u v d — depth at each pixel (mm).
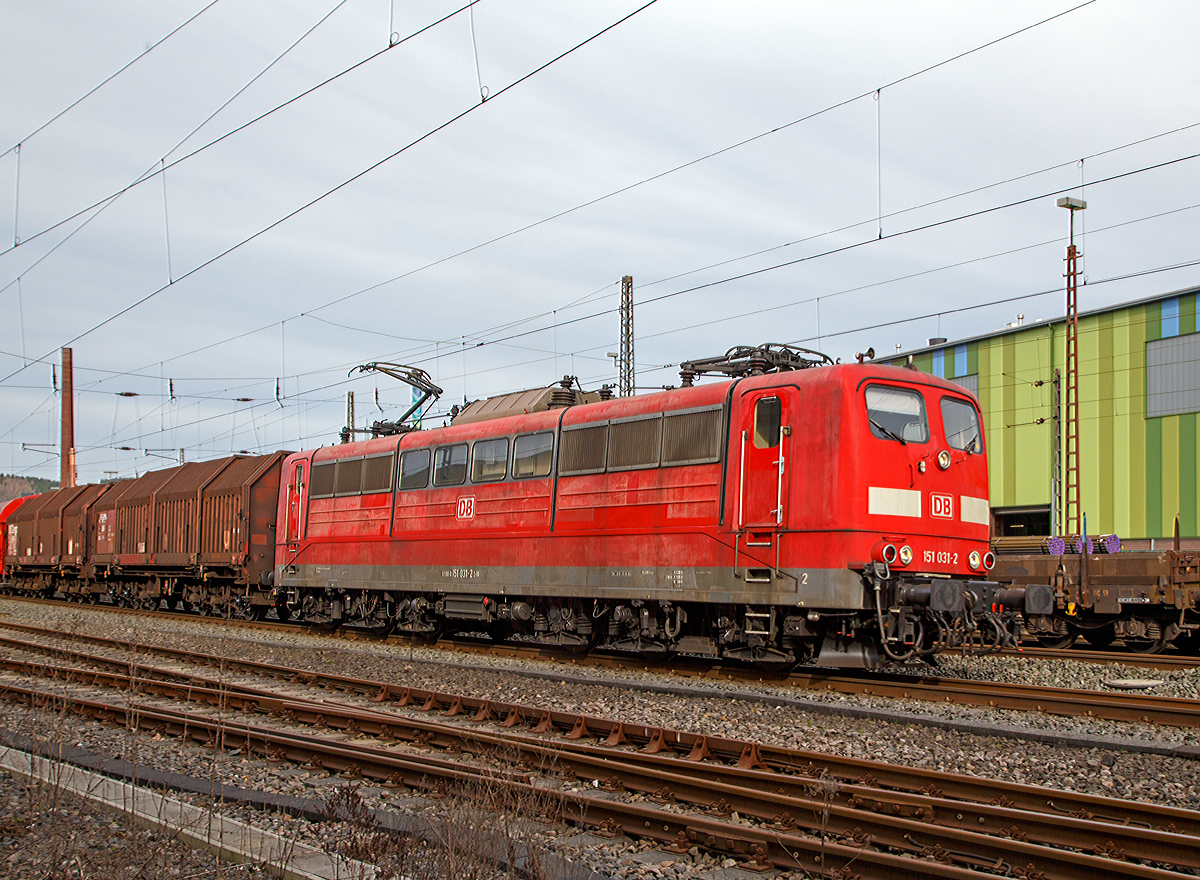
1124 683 13414
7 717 11570
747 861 6434
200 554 27078
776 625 13352
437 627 19906
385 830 6719
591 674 14461
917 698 12180
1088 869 5766
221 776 8820
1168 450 34094
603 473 15477
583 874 6043
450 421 20219
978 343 40031
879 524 12391
